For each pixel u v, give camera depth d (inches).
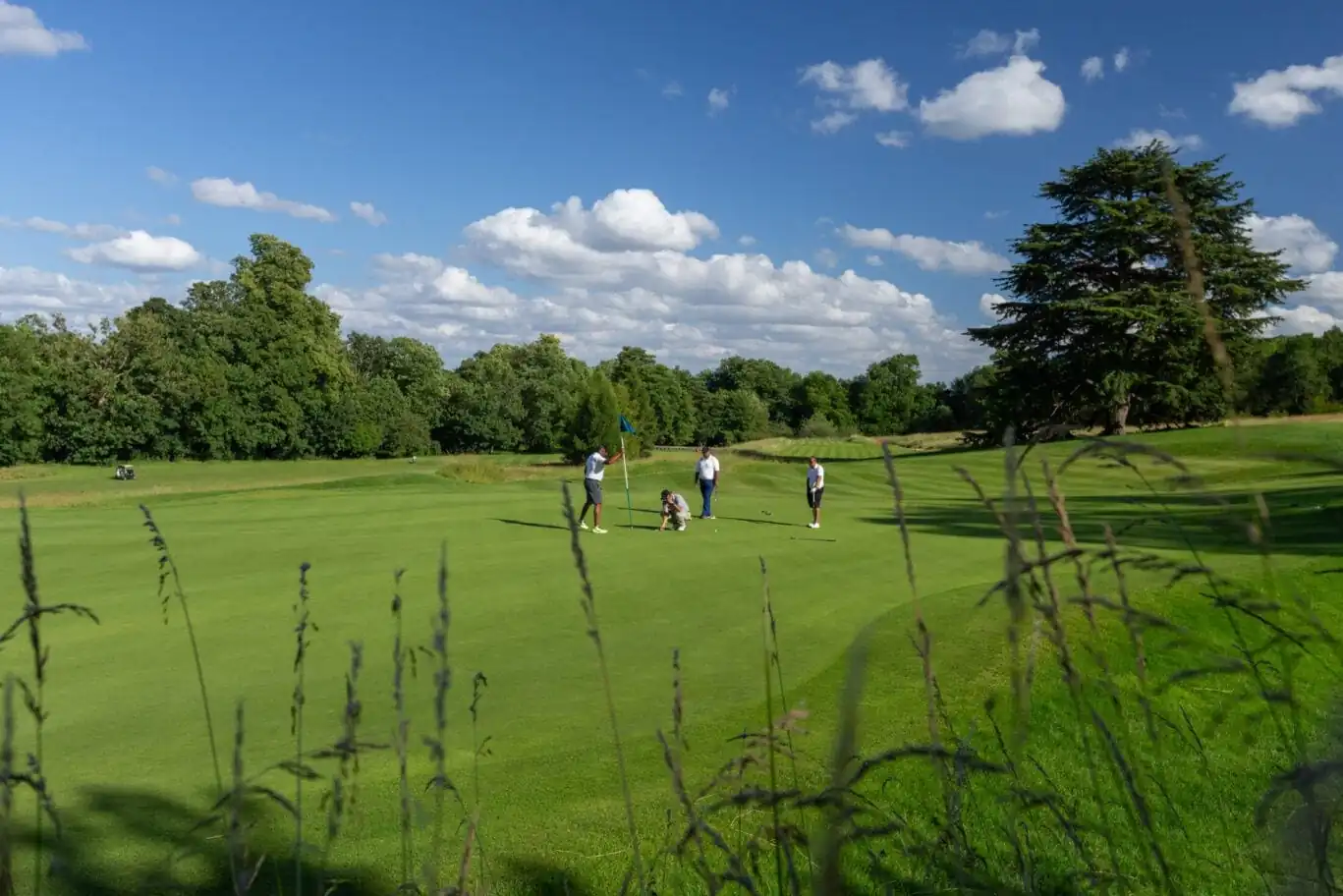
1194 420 1916.8
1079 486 803.4
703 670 293.6
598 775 202.5
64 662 300.4
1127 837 144.5
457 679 284.7
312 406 2625.5
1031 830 142.3
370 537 591.8
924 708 237.1
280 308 2748.5
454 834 169.8
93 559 497.7
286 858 159.2
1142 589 294.7
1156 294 1780.3
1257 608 67.4
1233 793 164.6
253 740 228.8
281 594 408.2
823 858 43.3
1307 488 657.6
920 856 106.8
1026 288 2055.9
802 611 375.6
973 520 762.8
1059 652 77.0
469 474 1360.7
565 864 156.6
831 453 2422.5
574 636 339.3
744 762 77.4
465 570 470.9
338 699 263.6
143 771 206.8
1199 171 1497.3
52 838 167.3
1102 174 1926.7
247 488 1162.6
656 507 876.6
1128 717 178.2
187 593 408.5
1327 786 56.5
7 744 72.2
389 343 3649.1
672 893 142.7
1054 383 1953.7
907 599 393.4
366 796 189.5
